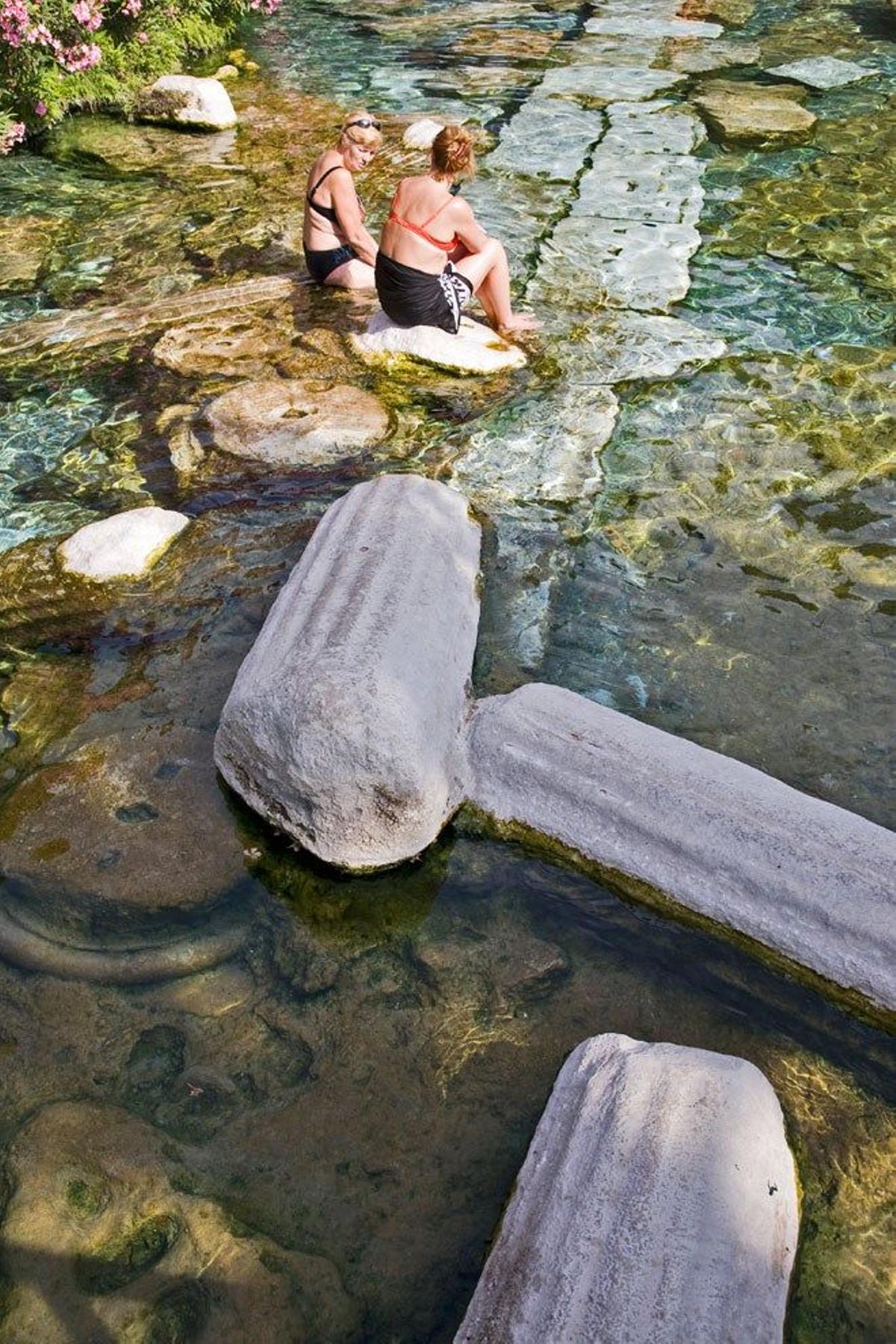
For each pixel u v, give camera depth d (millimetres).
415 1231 2602
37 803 3539
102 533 4664
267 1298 2469
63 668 4133
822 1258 2506
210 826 3479
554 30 11961
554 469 5121
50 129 9555
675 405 5555
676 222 7496
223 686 4020
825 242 7199
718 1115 2402
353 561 3762
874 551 4625
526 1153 2738
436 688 3445
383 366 5891
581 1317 2111
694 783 3238
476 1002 3092
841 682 4027
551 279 6777
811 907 2996
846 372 5801
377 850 3346
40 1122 2791
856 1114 2801
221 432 5434
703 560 4602
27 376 6008
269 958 3221
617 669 4090
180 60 11125
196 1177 2703
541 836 3393
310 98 10156
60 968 3160
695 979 3111
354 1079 2918
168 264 7195
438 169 5699
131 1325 2422
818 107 9492
